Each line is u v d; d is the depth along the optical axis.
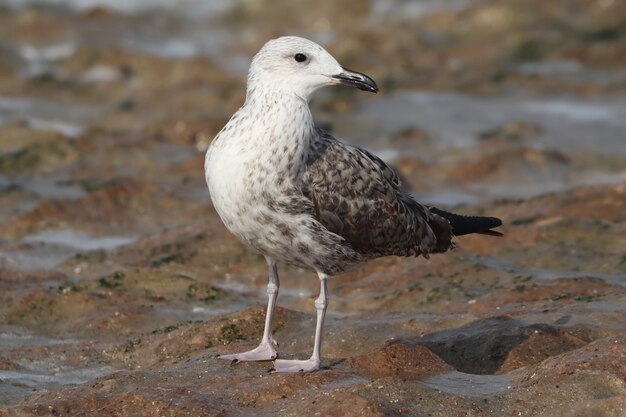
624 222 15.59
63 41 33.06
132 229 17.00
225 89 26.91
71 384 10.70
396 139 23.45
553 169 20.73
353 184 10.42
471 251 14.89
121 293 13.44
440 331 11.68
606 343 10.12
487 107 26.25
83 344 11.94
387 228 10.69
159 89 27.41
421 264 14.25
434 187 19.86
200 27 35.97
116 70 29.62
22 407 9.37
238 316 11.82
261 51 10.55
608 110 25.80
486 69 29.25
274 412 9.24
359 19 35.19
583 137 23.58
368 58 30.97
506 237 15.22
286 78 10.41
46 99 27.41
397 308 13.21
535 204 16.95
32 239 16.31
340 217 10.41
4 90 27.91
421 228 11.05
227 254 15.14
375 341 11.41
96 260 15.11
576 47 30.42
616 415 8.92
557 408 9.14
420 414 9.09
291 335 11.61
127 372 10.30
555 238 15.03
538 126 24.02
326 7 35.72
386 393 9.31
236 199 10.13
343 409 8.98
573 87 27.61
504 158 20.86
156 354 11.48
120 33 34.44
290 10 36.12
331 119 25.11
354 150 10.66
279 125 10.12
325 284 10.60
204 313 13.07
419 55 30.91
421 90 27.81
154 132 22.86
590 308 12.07
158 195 18.11
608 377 9.48
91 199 17.75
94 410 9.26
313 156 10.32
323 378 9.89
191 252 15.19
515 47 30.83
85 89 28.11
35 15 34.47
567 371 9.66
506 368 10.77
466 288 13.48
